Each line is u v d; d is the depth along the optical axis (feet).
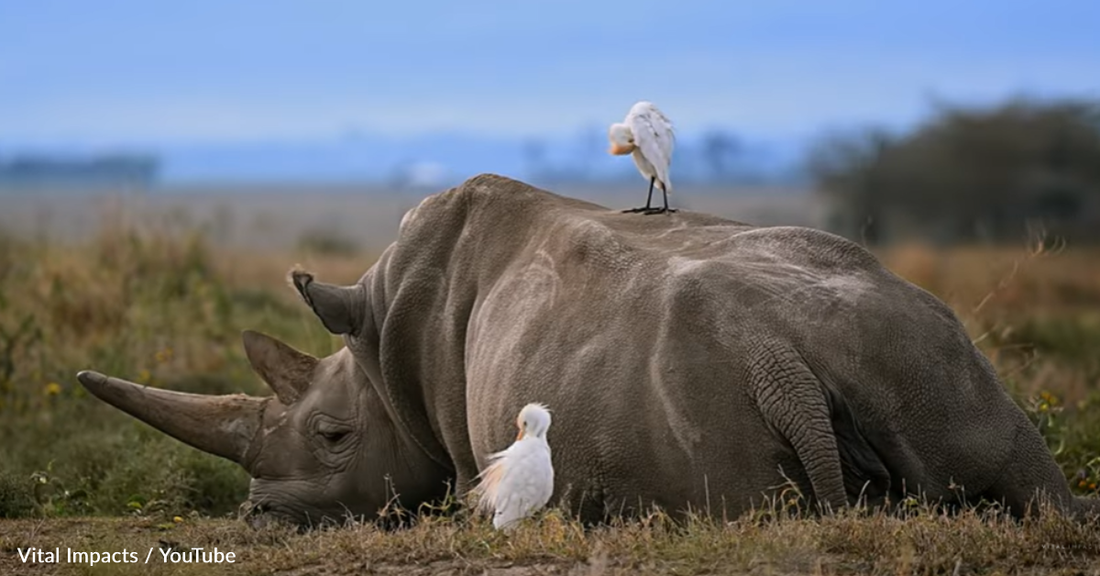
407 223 125.29
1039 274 286.87
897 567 87.30
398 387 121.49
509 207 120.06
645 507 100.63
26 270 227.81
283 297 234.58
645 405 100.63
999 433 100.58
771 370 97.86
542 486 97.35
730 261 104.73
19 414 161.07
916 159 595.47
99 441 145.69
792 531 90.94
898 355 99.30
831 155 628.28
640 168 118.01
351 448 124.47
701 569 88.89
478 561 93.20
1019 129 586.86
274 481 124.98
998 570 88.22
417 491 124.47
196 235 241.76
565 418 103.24
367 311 125.08
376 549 97.04
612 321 104.47
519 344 108.58
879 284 103.09
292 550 99.30
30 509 127.03
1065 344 217.56
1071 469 134.21
